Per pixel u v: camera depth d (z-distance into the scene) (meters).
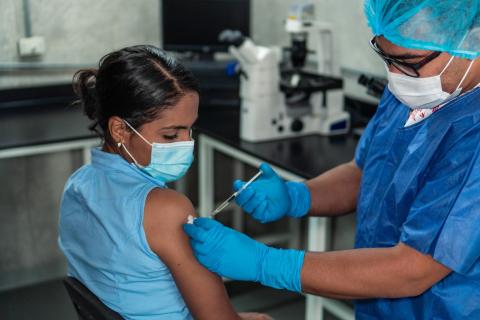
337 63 2.80
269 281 1.25
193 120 1.22
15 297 3.08
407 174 1.30
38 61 3.21
